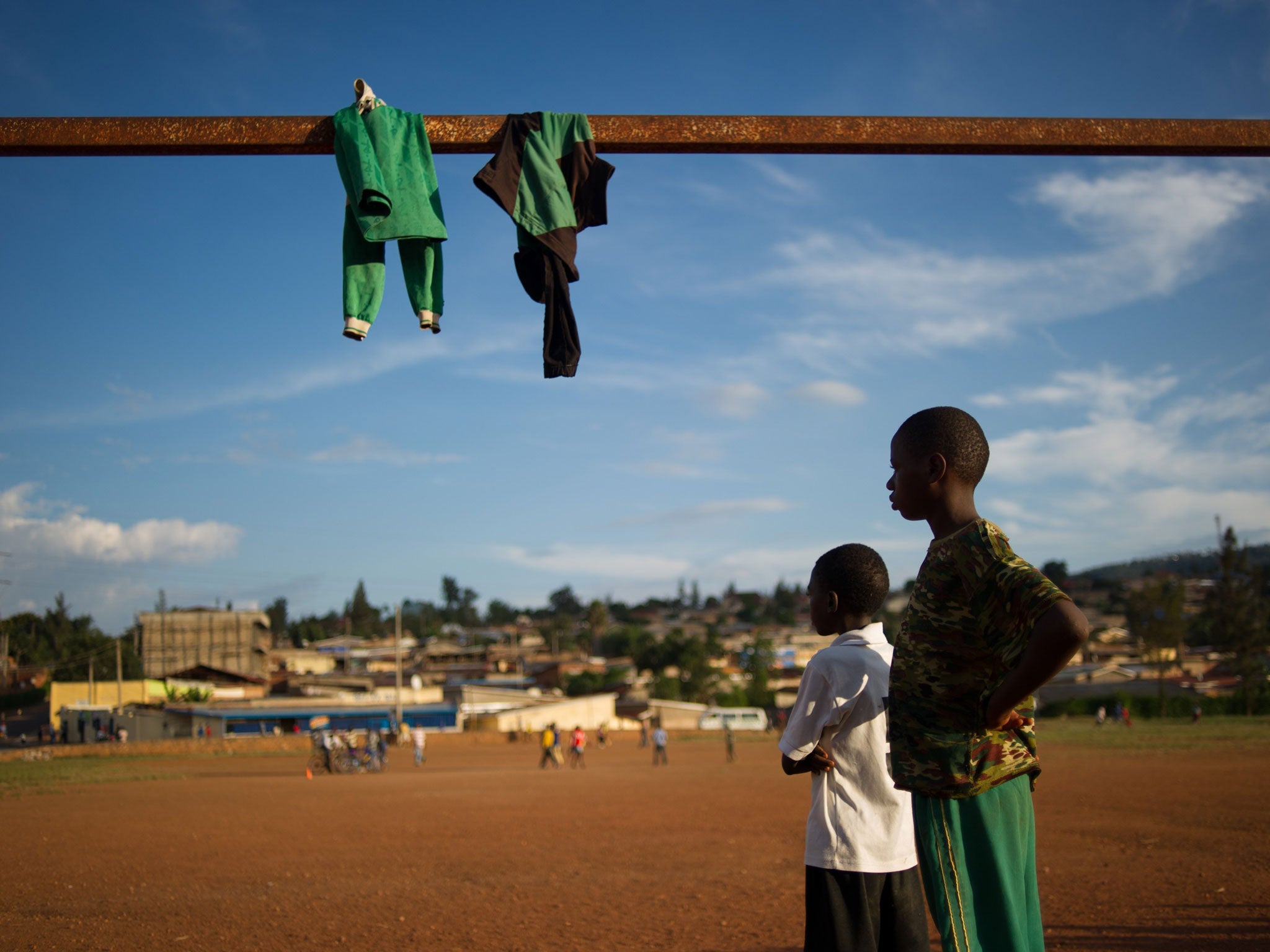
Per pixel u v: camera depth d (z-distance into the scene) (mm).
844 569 3523
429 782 25469
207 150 4523
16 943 6688
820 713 3359
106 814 16688
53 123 4379
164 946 6594
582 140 4566
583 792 20812
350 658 110875
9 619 109750
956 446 2605
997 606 2383
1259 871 8602
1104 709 66312
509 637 168125
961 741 2438
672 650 99000
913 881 3381
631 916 7484
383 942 6668
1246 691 67000
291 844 12312
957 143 4555
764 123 4559
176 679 68375
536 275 4625
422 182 4562
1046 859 9711
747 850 11281
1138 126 4613
